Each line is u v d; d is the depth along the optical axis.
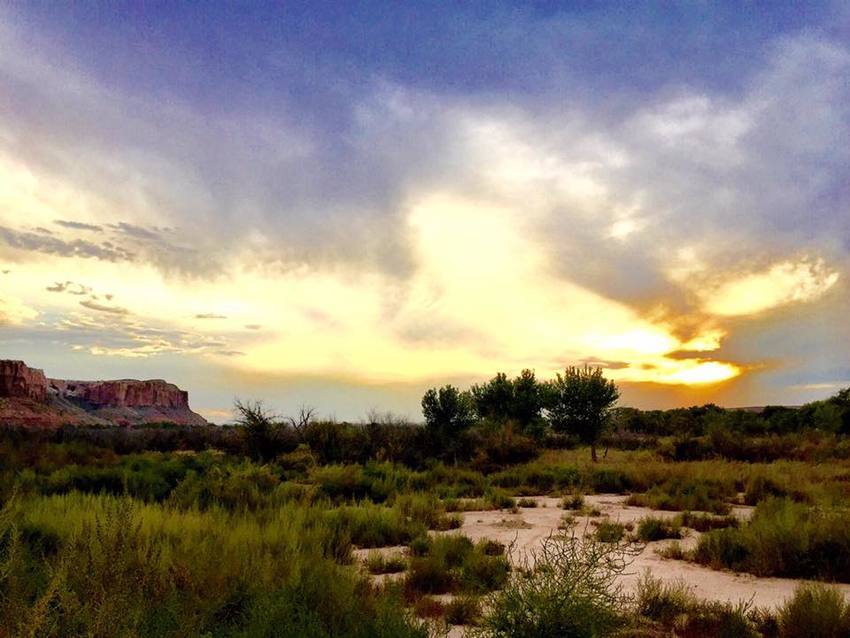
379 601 6.43
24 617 3.68
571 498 18.22
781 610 6.85
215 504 12.77
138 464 19.39
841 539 9.48
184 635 4.35
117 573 4.36
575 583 5.14
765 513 12.86
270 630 5.02
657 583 7.79
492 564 8.49
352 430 28.59
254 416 25.58
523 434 35.38
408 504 15.32
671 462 28.98
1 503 10.33
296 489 16.41
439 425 31.09
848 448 30.73
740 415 53.38
